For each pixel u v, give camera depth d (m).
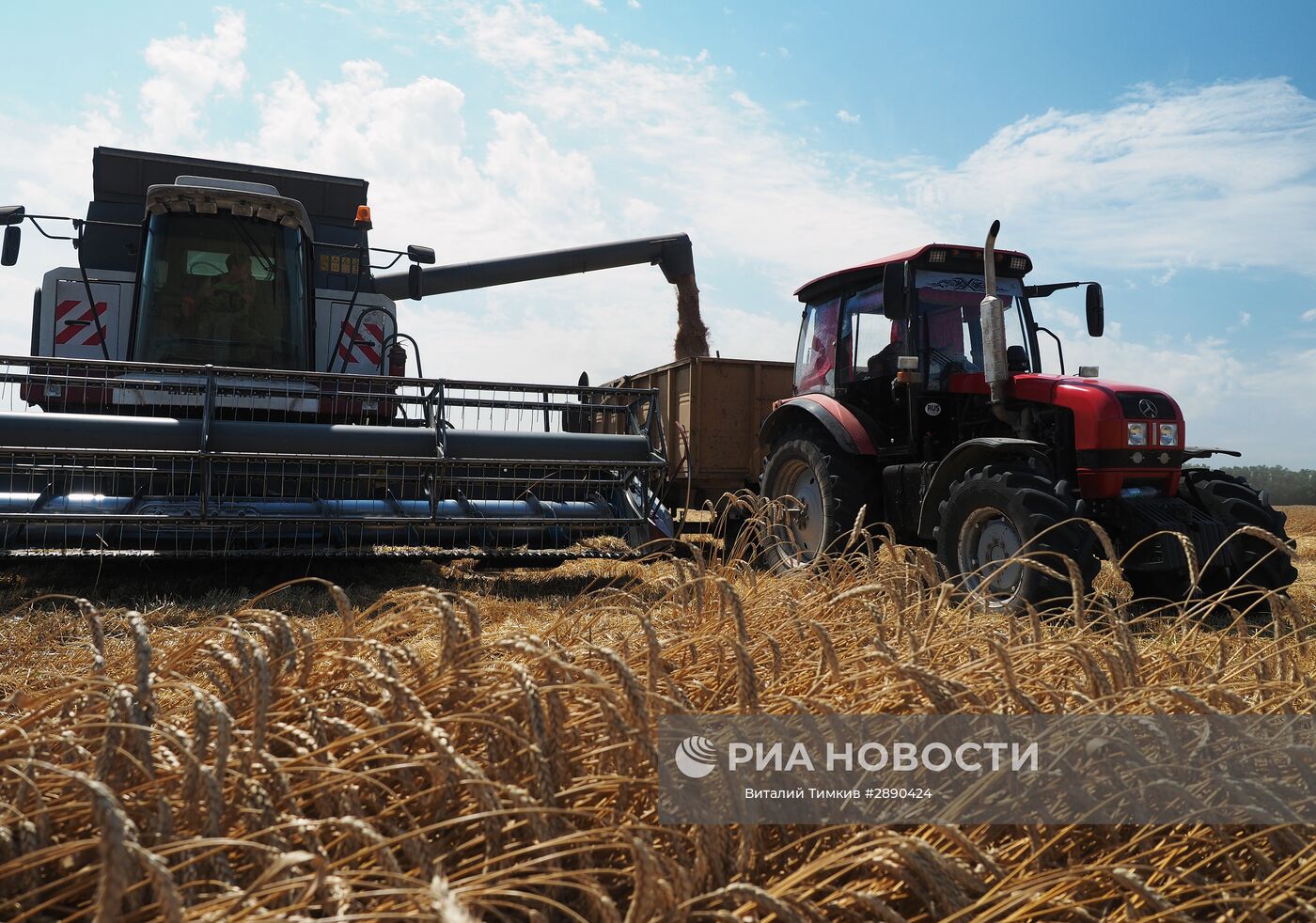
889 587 2.78
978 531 5.25
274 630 1.94
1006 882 1.44
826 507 6.49
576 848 1.46
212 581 5.88
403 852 1.48
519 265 11.16
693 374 8.80
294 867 1.30
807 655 2.49
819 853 1.58
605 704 1.62
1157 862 1.63
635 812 1.64
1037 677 2.29
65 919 1.27
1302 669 2.62
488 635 2.88
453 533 6.29
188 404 6.35
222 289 6.77
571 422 7.28
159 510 5.61
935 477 5.60
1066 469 5.30
